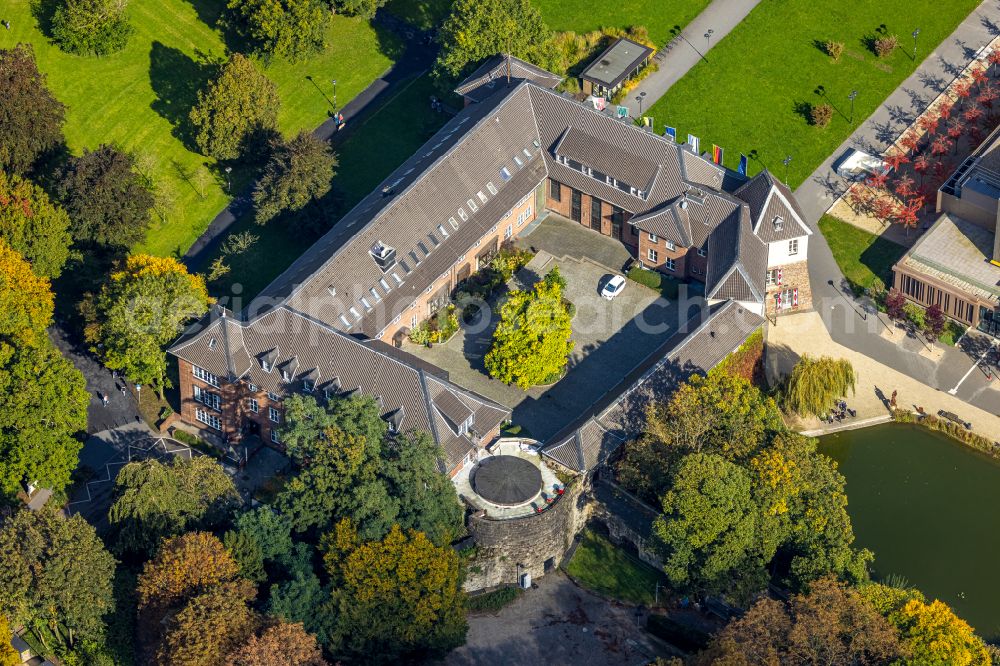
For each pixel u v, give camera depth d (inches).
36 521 6215.6
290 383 6909.5
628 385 7180.1
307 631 6117.1
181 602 6077.8
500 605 6643.7
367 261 7308.1
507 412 6845.5
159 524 6437.0
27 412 6761.8
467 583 6633.9
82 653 6318.9
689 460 6299.2
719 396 6599.4
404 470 6368.1
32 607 6131.9
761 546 6378.0
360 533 6220.5
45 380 6806.1
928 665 5871.1
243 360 7012.8
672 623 6461.6
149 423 7391.7
